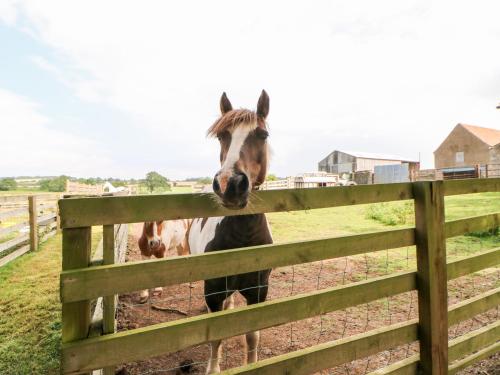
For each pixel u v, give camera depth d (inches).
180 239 194.7
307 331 132.0
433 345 78.7
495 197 593.9
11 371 99.6
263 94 93.1
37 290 175.2
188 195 57.1
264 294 92.3
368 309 154.0
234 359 112.0
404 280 79.3
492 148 1213.1
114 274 50.2
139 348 51.6
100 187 733.3
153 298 169.9
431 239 78.4
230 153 73.9
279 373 62.3
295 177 983.0
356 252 72.8
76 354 47.8
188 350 117.9
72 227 48.8
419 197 79.5
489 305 99.0
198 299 169.5
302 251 66.3
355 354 71.2
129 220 52.2
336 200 70.6
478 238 296.8
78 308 49.6
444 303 81.4
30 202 273.6
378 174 1357.0
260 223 87.3
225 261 58.7
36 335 123.6
